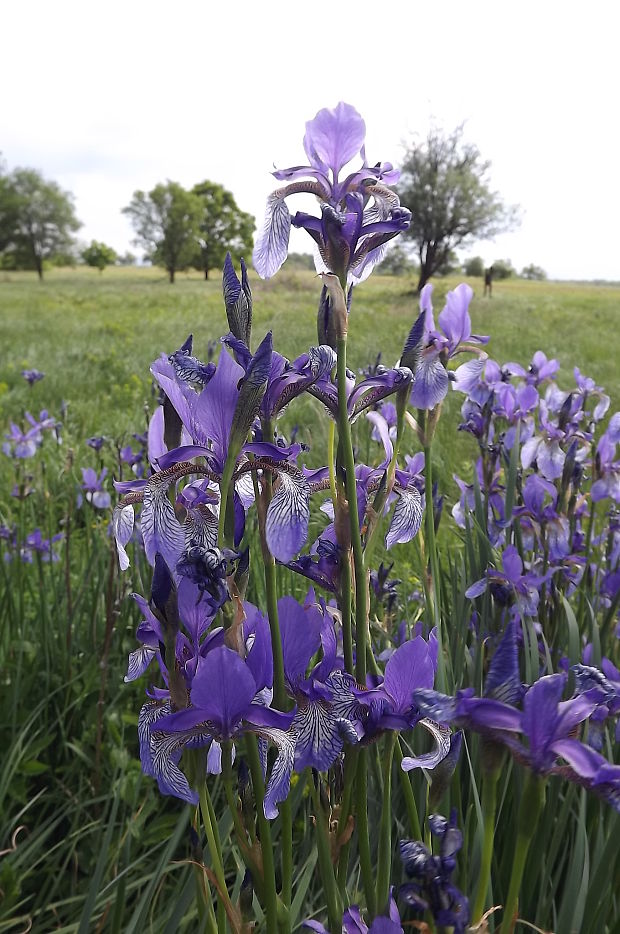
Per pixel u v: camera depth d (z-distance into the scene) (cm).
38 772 316
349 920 159
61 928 244
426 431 244
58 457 699
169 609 139
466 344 258
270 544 144
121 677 374
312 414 766
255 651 150
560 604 319
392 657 152
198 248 9194
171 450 151
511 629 129
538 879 230
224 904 151
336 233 159
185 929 237
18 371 1433
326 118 177
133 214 8806
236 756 164
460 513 375
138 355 1692
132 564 419
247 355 150
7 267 9669
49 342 2100
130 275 10812
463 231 4941
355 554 165
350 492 161
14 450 613
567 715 120
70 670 376
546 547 329
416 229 4966
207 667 133
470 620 308
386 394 176
